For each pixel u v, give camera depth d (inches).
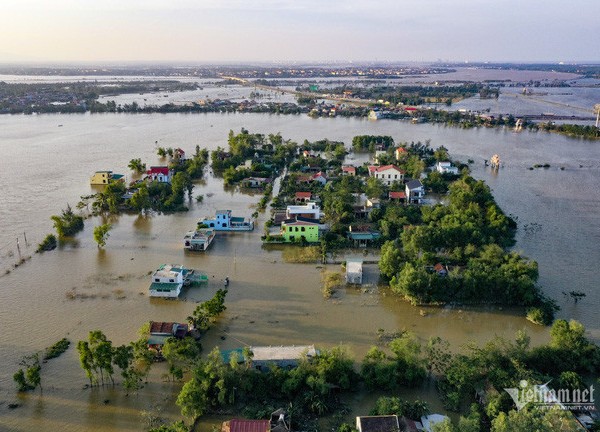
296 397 2546.8
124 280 3841.0
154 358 2854.3
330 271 4047.7
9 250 4382.4
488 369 2605.8
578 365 2721.5
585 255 4382.4
